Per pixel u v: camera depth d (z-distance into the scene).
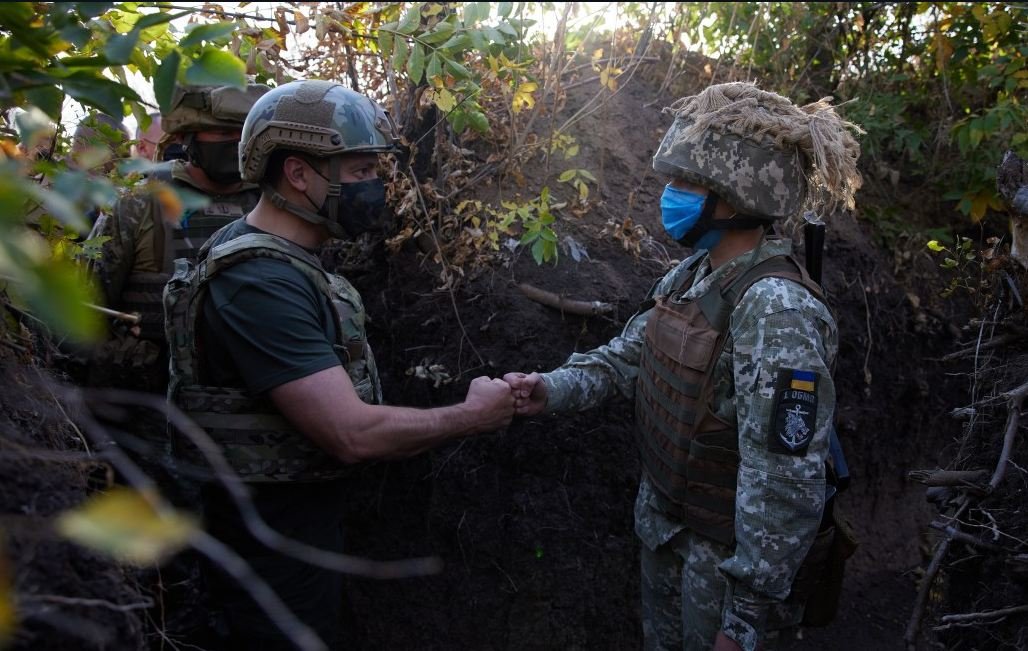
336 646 2.76
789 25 3.74
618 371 2.28
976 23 3.52
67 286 0.78
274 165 1.86
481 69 2.92
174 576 2.03
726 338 1.90
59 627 1.01
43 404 1.53
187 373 1.84
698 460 1.94
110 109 1.19
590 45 3.71
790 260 1.91
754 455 1.78
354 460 1.78
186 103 2.37
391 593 2.76
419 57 2.43
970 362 3.45
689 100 2.05
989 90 3.65
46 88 1.25
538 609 2.70
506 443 2.73
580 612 2.71
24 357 1.63
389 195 2.74
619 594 2.75
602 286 2.85
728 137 1.88
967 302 3.49
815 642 3.05
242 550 1.85
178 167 2.48
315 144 1.81
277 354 1.72
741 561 1.78
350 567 1.26
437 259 2.78
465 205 2.86
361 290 2.96
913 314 3.41
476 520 2.72
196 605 1.98
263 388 1.73
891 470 3.40
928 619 2.32
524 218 2.71
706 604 1.98
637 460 2.79
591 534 2.74
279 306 1.73
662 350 2.02
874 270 3.40
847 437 3.23
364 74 3.03
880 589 3.28
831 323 1.86
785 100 1.93
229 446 1.80
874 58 3.87
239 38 2.36
